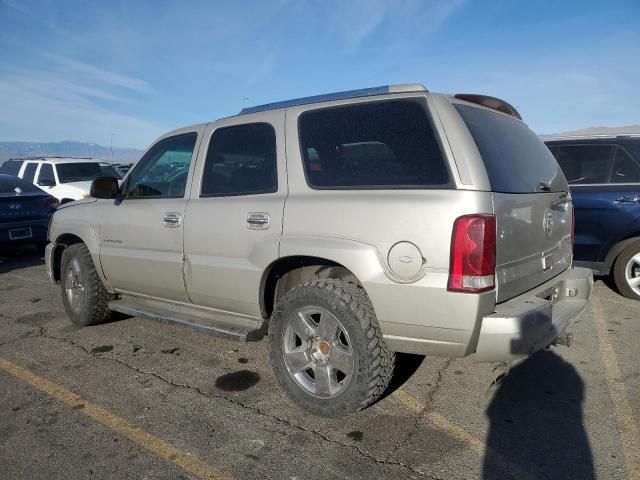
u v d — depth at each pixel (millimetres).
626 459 2678
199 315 3916
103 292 4781
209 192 3742
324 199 3049
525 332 2598
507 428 3006
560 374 3736
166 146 4230
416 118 2896
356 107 3137
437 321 2660
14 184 9117
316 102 3346
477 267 2561
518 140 3350
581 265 5723
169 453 2812
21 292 6629
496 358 2611
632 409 3205
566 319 3088
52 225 5215
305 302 3078
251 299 3445
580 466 2625
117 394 3545
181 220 3820
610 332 4590
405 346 2816
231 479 2582
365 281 2816
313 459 2730
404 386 3572
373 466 2658
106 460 2758
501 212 2689
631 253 5465
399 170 2857
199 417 3203
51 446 2902
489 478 2539
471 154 2689
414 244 2676
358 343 2885
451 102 2910
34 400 3477
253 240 3354
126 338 4680
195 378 3791
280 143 3375
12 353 4367
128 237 4277
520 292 2945
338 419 3143
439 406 3285
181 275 3867
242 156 3598
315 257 3117
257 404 3361
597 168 5613
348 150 3078
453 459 2705
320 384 3086
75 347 4473
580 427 3006
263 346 4441
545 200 3232
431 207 2656
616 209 5406
